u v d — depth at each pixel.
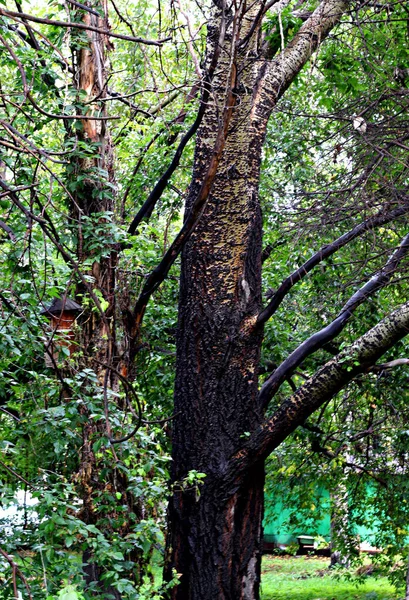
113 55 8.83
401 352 9.59
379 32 7.55
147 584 5.27
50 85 6.40
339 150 7.32
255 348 7.18
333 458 10.38
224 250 7.18
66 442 5.30
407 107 7.00
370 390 9.82
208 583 6.75
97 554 4.92
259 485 7.06
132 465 6.28
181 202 9.66
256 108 7.34
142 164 9.63
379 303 9.01
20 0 5.51
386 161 6.89
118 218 7.78
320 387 6.90
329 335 7.34
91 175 6.55
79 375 5.28
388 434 10.47
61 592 2.92
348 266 8.76
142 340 9.32
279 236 8.99
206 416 7.00
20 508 5.10
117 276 7.12
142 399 6.44
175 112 9.21
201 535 6.82
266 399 7.25
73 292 6.59
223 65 6.88
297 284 9.71
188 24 5.35
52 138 7.82
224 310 7.12
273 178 9.84
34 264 5.28
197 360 7.11
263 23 7.64
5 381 5.30
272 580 16.73
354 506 11.55
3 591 4.52
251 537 6.94
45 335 4.92
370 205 6.79
